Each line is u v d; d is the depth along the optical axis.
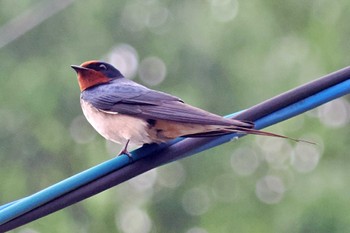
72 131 17.67
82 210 16.89
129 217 17.67
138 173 8.05
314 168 16.36
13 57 17.53
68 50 17.70
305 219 15.38
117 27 18.27
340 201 15.37
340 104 17.03
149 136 8.62
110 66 9.94
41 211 7.75
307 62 16.23
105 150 17.78
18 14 17.48
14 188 17.75
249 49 17.02
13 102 17.45
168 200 18.28
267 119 8.02
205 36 17.48
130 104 9.01
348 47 16.12
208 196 18.11
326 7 16.30
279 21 16.88
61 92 17.39
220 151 17.98
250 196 17.70
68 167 17.81
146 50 18.36
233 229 17.52
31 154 17.77
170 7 18.45
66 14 17.86
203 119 8.20
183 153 8.23
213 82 17.50
